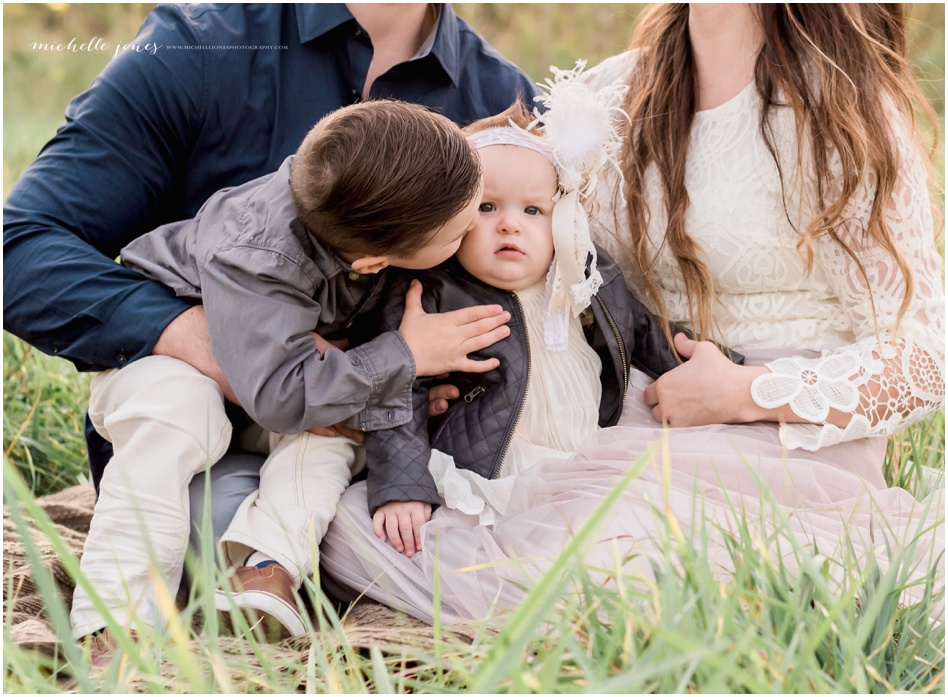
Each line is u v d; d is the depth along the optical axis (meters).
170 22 2.17
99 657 1.52
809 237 1.89
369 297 1.93
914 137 1.99
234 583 1.66
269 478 1.83
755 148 1.98
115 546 1.67
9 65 7.80
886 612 1.34
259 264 1.75
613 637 1.20
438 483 1.82
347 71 2.27
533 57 7.94
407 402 1.84
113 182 2.07
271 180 1.88
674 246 2.03
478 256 1.91
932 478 2.22
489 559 1.68
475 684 1.02
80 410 2.90
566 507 1.70
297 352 1.75
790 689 1.10
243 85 2.18
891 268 1.92
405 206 1.67
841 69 1.90
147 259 1.96
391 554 1.76
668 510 1.26
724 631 1.19
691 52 2.07
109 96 2.07
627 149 2.10
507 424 1.89
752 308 2.04
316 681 1.28
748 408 1.90
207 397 1.78
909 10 2.23
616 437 1.91
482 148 1.91
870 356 1.92
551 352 1.95
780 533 1.51
